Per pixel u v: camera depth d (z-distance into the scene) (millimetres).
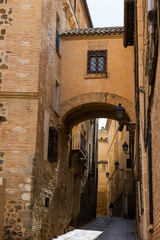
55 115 16578
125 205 31359
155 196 8094
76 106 17266
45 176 14352
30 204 12266
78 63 17781
